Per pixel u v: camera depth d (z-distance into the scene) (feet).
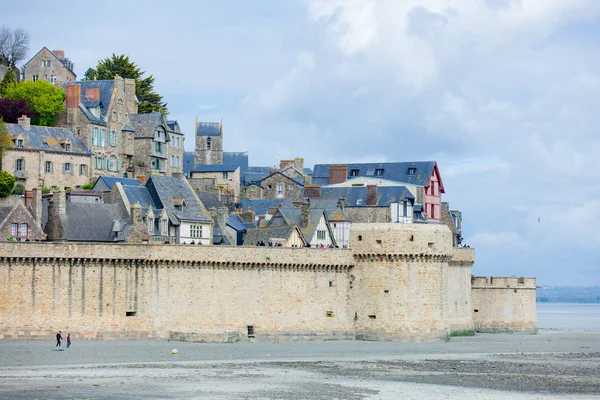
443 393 367.86
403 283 526.98
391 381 394.32
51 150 640.99
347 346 505.66
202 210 599.16
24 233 522.88
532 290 630.33
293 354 471.62
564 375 418.72
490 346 530.27
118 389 363.15
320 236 613.52
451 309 581.12
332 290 534.78
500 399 358.02
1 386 365.61
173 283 502.38
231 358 452.76
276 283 523.29
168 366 422.82
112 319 492.54
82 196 587.68
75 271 487.61
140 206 539.29
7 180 599.98
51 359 435.12
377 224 531.91
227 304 513.04
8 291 479.00
